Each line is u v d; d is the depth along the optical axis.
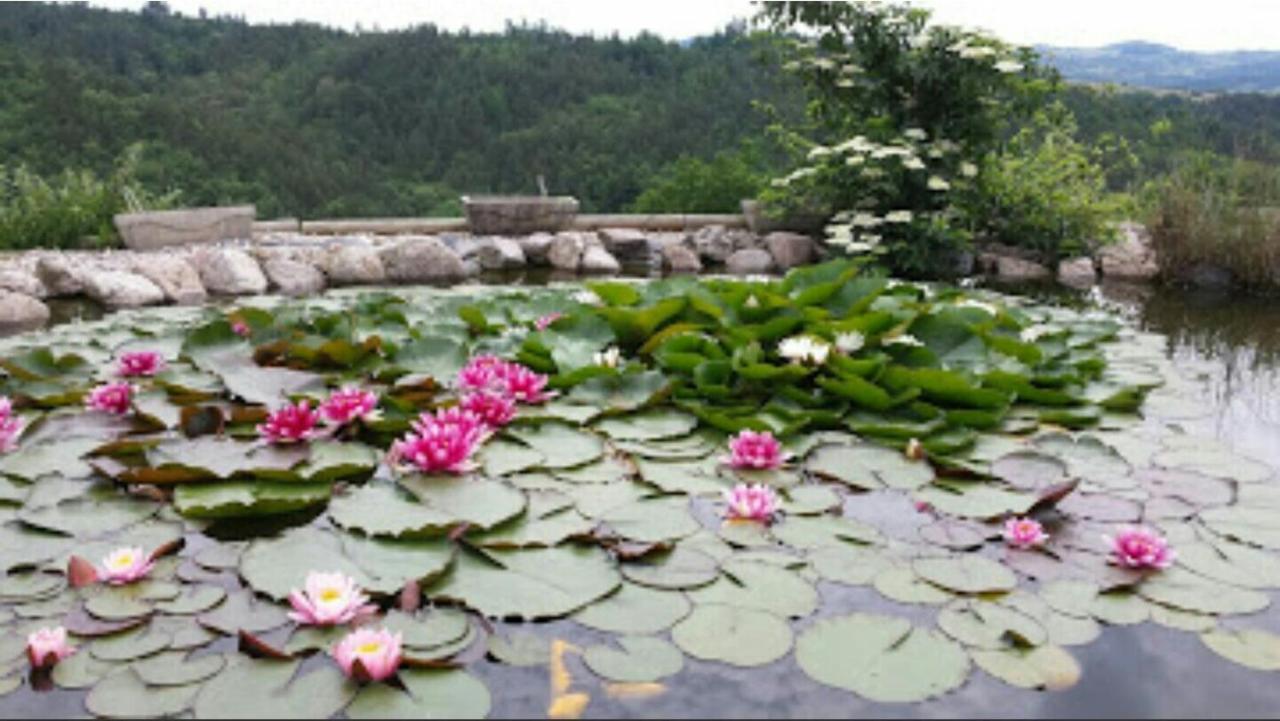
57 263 5.12
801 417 2.42
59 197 7.17
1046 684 1.38
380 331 3.27
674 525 1.88
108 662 1.39
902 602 1.60
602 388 2.65
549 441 2.31
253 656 1.40
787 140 7.73
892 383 2.58
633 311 2.98
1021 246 6.93
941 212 6.53
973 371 2.77
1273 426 2.67
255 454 2.12
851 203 7.12
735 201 11.09
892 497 2.05
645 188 17.72
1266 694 1.37
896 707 1.32
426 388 2.58
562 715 1.29
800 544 1.81
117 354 3.09
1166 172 6.65
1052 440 2.39
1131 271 6.37
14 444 2.23
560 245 6.71
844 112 7.16
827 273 3.34
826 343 2.62
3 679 1.35
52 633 1.39
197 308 3.98
